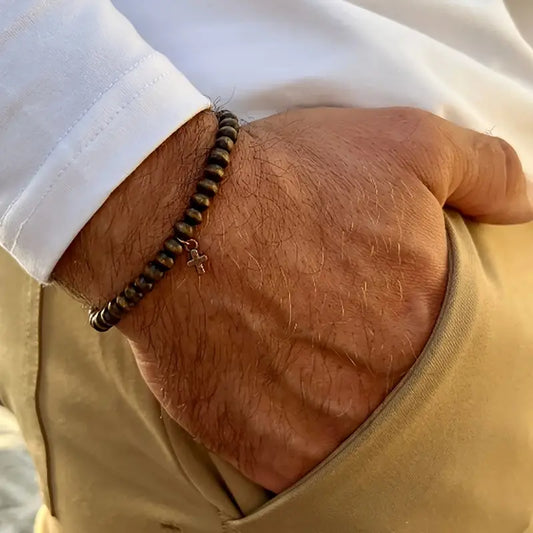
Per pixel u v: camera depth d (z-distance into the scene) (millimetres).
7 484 590
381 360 303
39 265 291
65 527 392
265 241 295
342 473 302
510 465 332
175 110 285
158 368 305
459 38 355
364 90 327
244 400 307
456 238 315
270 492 331
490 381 313
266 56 323
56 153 279
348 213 302
